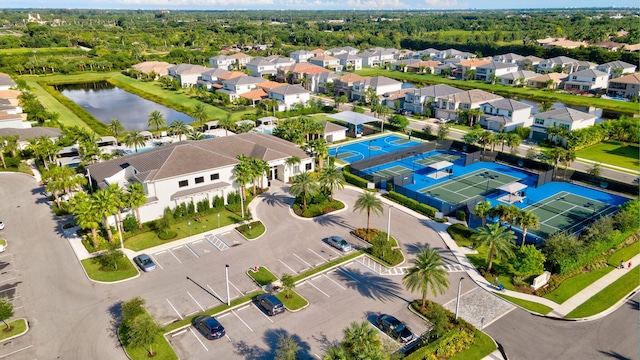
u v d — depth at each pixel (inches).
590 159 4025.6
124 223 2581.2
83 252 2393.0
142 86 7396.7
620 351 1722.4
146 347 1688.0
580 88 7032.5
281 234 2610.7
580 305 1994.3
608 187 3371.1
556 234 2384.4
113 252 2239.2
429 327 1836.9
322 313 1929.1
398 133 4886.8
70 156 3892.7
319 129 4229.8
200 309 1943.9
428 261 1887.3
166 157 2874.0
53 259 2326.5
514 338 1790.1
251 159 2952.8
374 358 1401.3
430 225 2741.1
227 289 1939.0
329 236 2596.0
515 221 2420.0
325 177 2942.9
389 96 5944.9
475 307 1979.6
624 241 2559.1
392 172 3720.5
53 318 1882.4
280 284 2096.5
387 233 2591.0
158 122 4436.5
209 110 5748.0
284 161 3326.8
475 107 5226.4
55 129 4229.8
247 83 6343.5
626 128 4544.8
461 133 4840.1
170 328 1809.8
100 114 5644.7
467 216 2847.0
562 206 3070.9
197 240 2536.9
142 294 2047.2
